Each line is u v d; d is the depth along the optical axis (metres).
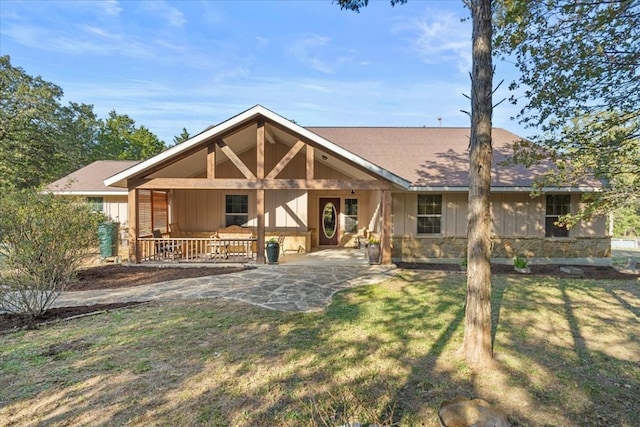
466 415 2.91
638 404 3.34
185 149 10.31
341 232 15.79
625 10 5.57
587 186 11.24
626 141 6.51
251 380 3.72
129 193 10.71
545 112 7.08
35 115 20.80
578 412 3.20
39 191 6.99
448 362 4.18
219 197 14.52
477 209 4.15
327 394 3.45
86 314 5.96
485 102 4.09
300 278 8.98
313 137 10.25
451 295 7.32
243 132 11.59
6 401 3.29
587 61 6.25
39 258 5.95
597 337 5.04
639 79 6.16
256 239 11.36
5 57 20.23
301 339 4.88
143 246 11.67
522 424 3.02
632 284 8.57
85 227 6.83
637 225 29.77
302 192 14.31
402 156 13.85
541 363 4.20
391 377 3.82
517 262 10.45
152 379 3.72
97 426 2.92
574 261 12.08
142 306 6.46
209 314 5.95
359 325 5.45
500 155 13.55
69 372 3.86
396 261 12.15
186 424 2.96
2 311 6.12
